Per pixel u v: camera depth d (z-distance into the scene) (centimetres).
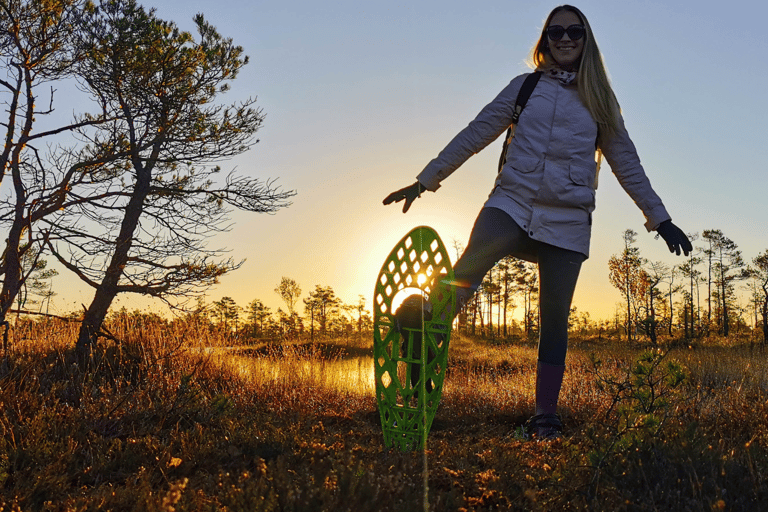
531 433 367
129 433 348
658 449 234
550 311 371
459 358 1464
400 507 199
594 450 233
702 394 446
